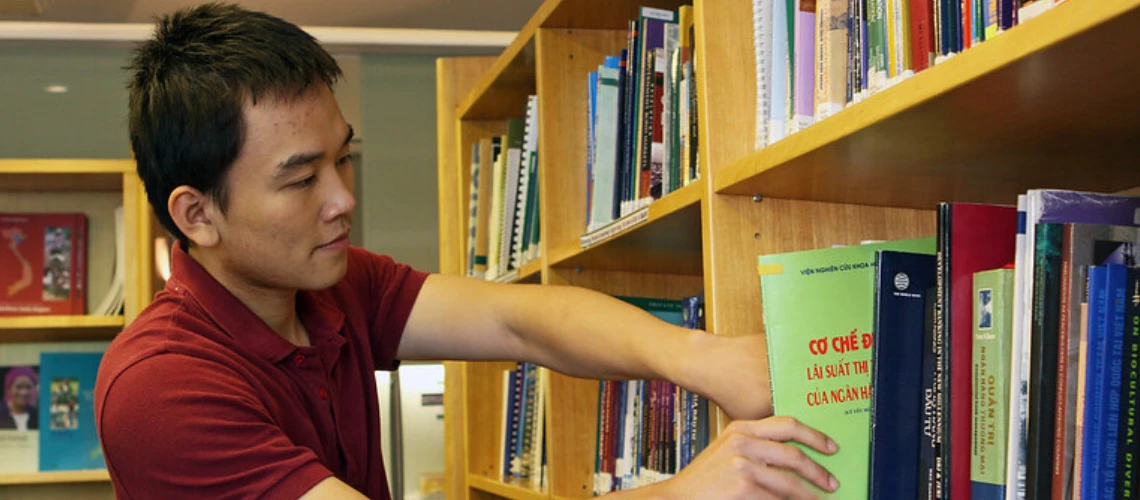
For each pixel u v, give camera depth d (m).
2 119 3.48
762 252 1.28
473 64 2.83
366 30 3.48
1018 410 0.85
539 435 2.17
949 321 0.94
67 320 3.23
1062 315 0.84
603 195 1.76
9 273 3.39
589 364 1.40
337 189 1.26
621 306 1.39
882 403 0.97
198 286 1.32
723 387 1.17
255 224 1.24
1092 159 1.09
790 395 1.00
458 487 2.68
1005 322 0.89
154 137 1.26
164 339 1.24
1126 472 0.81
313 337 1.42
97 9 3.35
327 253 1.29
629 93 1.69
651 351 1.27
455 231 2.77
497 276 2.41
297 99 1.22
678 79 1.48
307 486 1.11
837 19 1.14
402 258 3.53
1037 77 0.81
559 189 1.98
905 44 1.03
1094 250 0.84
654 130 1.58
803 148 1.06
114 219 3.54
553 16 1.93
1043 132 0.98
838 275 1.02
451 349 1.59
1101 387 0.81
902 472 0.98
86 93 3.52
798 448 1.00
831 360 1.01
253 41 1.24
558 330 1.42
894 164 1.11
